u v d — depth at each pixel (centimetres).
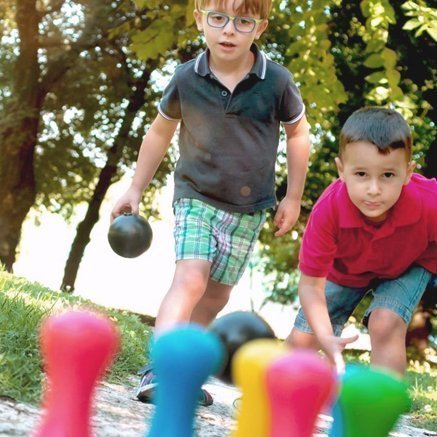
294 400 181
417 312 1528
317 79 1005
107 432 299
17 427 276
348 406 194
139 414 349
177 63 1792
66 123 1839
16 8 1666
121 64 1748
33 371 353
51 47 1714
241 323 218
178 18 1002
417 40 1302
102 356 202
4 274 724
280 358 186
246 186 441
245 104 443
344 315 447
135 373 477
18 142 1706
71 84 1755
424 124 1392
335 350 364
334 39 1379
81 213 2206
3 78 1758
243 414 199
